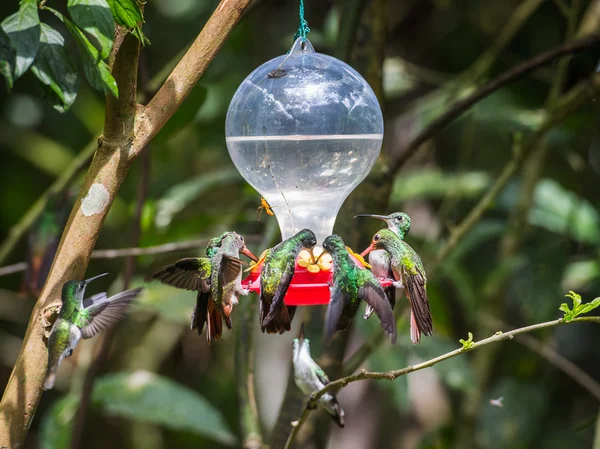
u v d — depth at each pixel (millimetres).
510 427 7484
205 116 8281
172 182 9594
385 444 8508
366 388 8492
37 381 3178
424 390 8562
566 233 7309
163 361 9969
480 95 5246
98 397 6574
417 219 8930
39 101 9453
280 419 5449
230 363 9719
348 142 4496
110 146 3301
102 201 3271
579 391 9219
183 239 7016
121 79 3230
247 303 5582
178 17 8891
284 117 4457
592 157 8594
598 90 6348
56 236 5719
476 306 7629
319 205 4621
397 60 7785
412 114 8516
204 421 6582
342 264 3658
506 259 7422
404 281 3990
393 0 9070
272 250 3719
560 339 9438
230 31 3482
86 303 4031
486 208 6309
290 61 4574
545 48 8672
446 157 9156
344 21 5418
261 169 4523
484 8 9133
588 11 8125
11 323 10148
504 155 8758
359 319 6387
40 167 9383
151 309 6465
